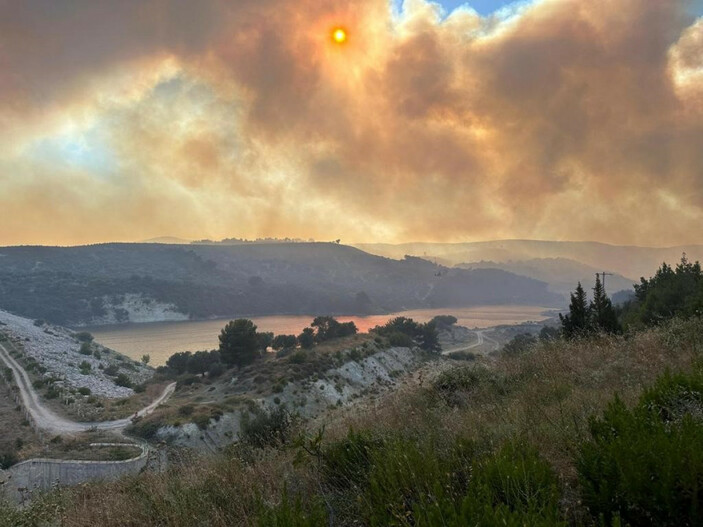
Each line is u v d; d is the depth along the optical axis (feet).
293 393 240.73
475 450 14.25
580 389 22.58
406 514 10.00
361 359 306.14
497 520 8.47
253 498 15.10
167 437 184.96
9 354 390.01
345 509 13.34
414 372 39.22
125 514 17.34
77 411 258.57
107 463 151.43
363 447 16.80
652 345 28.89
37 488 25.53
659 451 9.81
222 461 20.77
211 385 304.71
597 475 10.40
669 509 8.86
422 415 22.77
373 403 30.60
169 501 16.81
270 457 20.57
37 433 217.77
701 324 30.42
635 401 17.52
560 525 8.08
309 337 363.97
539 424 16.58
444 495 11.03
